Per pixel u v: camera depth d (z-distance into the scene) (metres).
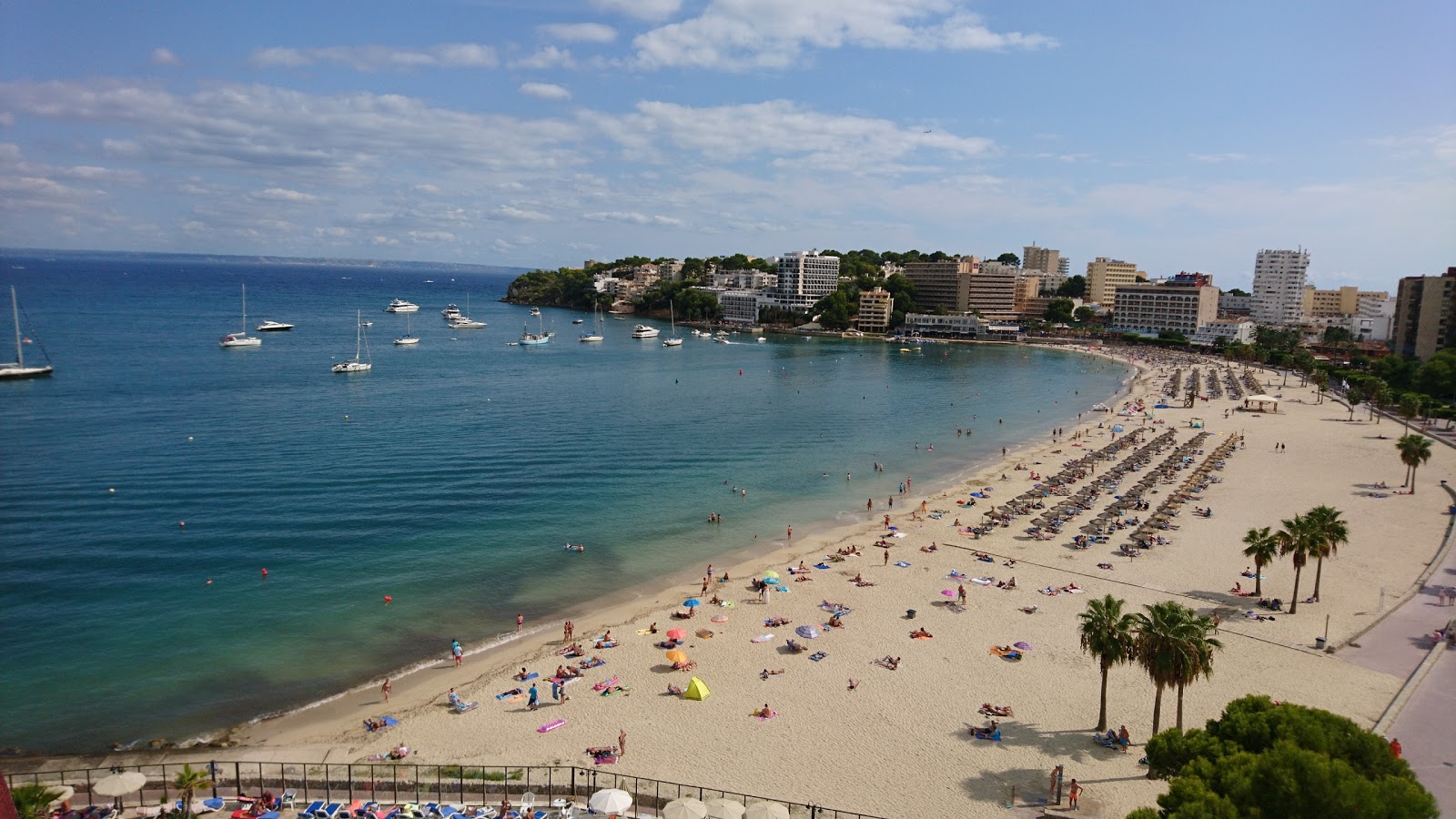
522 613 78.69
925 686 64.44
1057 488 124.81
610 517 109.00
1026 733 57.81
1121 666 67.69
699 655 69.81
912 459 148.88
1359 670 65.56
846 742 56.56
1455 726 55.97
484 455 139.25
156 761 53.69
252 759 53.94
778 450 152.00
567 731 57.84
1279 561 91.88
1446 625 73.56
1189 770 42.59
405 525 102.19
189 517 101.75
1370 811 36.66
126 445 136.62
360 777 51.56
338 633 73.12
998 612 78.81
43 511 102.31
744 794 50.16
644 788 50.97
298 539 95.81
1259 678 64.31
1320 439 167.00
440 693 63.25
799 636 71.44
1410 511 111.94
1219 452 148.88
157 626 73.12
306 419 164.75
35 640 69.94
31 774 51.47
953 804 49.62
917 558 94.50
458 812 47.38
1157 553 95.12
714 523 107.69
